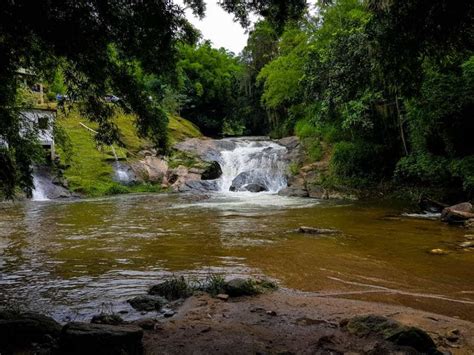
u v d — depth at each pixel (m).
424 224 11.50
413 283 6.13
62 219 13.27
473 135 13.48
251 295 5.49
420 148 15.26
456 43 4.92
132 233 10.62
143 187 24.34
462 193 14.80
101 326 3.61
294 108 28.97
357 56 13.71
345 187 19.34
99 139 6.69
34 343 3.71
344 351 3.61
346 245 8.85
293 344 3.81
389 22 5.09
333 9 21.56
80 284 6.18
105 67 5.62
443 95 12.49
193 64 44.38
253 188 23.08
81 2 4.30
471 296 5.50
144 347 3.72
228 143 31.42
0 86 6.13
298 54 26.64
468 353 3.61
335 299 5.39
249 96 43.34
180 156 27.97
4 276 6.62
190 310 4.84
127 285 6.11
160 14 4.99
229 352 3.63
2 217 13.73
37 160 7.79
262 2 5.41
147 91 6.31
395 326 3.83
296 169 23.08
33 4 3.96
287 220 12.61
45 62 5.71
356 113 17.17
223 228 11.28
